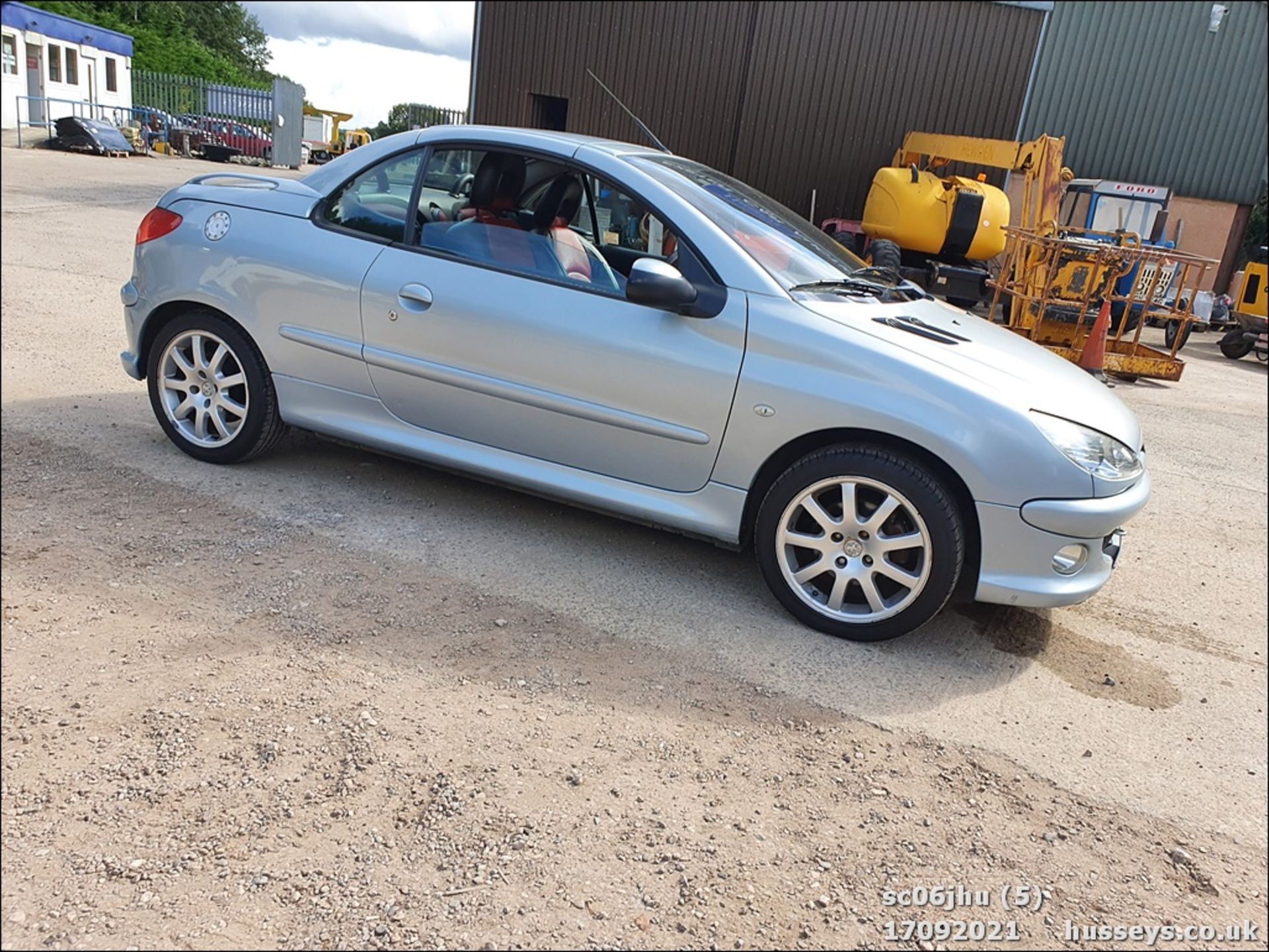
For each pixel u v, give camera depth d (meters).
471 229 3.78
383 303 3.80
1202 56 17.92
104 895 1.94
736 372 3.33
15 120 25.95
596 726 2.70
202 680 2.69
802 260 3.71
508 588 3.48
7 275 7.98
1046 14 16.77
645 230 3.57
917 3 16.66
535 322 3.57
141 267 4.25
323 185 4.06
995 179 17.55
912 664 3.29
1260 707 3.31
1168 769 2.86
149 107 30.64
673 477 3.53
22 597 3.01
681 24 17.19
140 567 3.30
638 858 2.21
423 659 2.94
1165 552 4.83
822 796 2.52
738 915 2.07
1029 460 3.10
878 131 17.39
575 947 1.94
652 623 3.35
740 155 17.67
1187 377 11.48
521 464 3.78
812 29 16.91
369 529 3.84
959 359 3.33
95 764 2.31
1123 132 18.61
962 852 2.38
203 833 2.13
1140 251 10.27
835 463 3.25
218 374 4.21
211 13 43.22
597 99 17.98
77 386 5.25
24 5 25.56
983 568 3.21
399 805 2.28
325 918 1.94
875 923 2.11
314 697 2.67
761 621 3.46
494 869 2.12
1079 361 10.62
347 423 4.05
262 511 3.89
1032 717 3.06
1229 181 18.69
